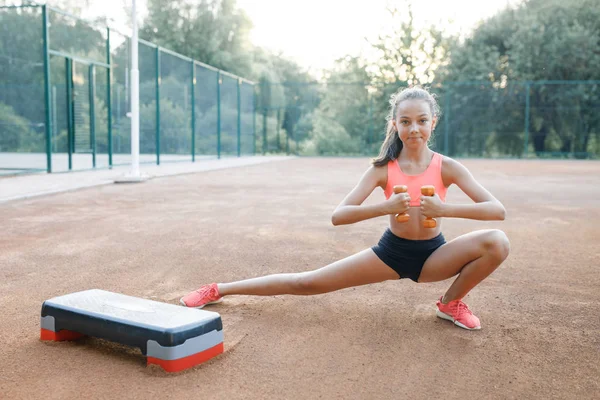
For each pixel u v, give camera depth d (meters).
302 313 2.71
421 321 2.61
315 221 5.59
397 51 28.45
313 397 1.83
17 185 8.47
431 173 2.45
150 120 15.36
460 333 2.46
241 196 7.80
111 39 12.56
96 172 11.50
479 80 23.25
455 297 2.54
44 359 2.13
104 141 13.68
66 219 5.58
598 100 20.83
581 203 7.27
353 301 2.92
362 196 2.47
